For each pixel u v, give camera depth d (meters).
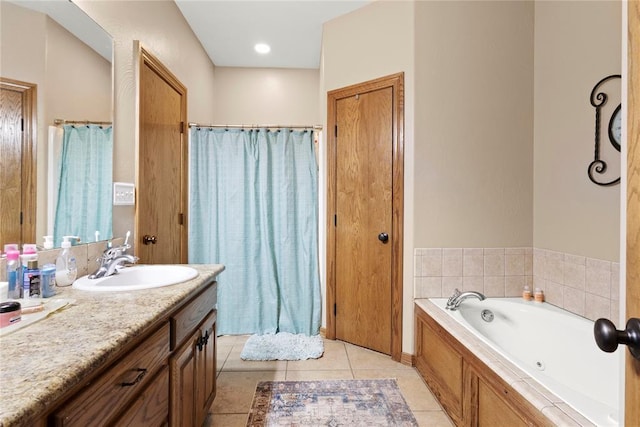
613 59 1.67
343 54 2.61
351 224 2.57
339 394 1.89
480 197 2.27
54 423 0.61
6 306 0.85
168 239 2.27
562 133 2.02
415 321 2.22
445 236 2.26
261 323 2.73
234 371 2.15
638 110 0.51
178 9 2.55
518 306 2.06
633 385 0.53
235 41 3.12
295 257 2.73
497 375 1.25
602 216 1.73
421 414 1.71
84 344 0.74
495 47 2.26
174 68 2.47
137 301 1.08
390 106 2.36
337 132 2.64
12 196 1.14
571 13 1.94
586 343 1.67
